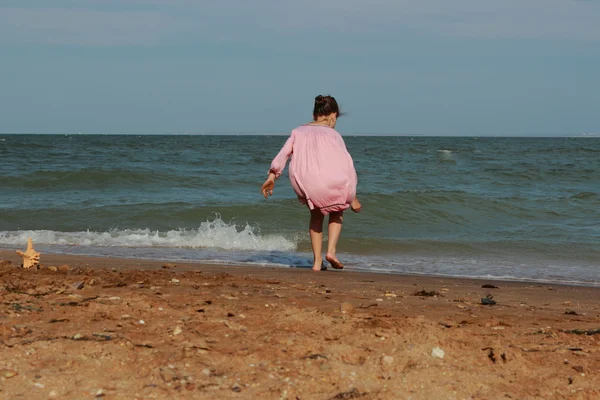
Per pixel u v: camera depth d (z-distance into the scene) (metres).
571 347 3.00
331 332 3.03
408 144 78.62
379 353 2.71
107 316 3.18
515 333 3.27
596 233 10.95
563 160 36.22
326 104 6.09
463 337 3.05
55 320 3.05
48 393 2.11
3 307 3.28
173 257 8.12
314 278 5.80
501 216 12.80
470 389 2.37
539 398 2.32
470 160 35.25
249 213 12.05
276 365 2.50
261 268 6.79
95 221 11.41
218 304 3.66
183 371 2.37
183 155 35.00
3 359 2.39
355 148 55.44
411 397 2.25
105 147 46.22
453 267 7.88
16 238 9.57
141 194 15.74
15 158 28.66
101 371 2.34
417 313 3.87
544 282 6.91
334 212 6.31
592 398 2.34
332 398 2.20
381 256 8.70
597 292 5.87
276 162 5.79
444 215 12.47
